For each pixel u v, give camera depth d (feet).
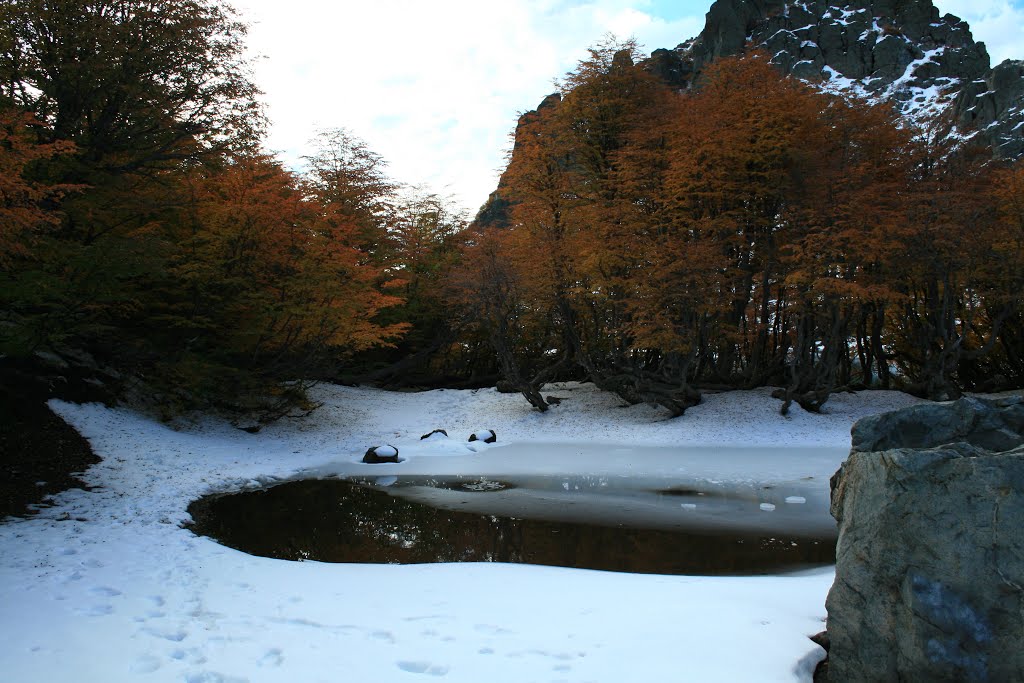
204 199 64.13
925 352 87.61
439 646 16.71
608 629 18.01
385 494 44.68
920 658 14.05
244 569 25.23
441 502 41.98
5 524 29.68
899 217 70.79
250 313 66.44
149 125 57.06
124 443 50.57
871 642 15.06
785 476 50.11
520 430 79.97
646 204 83.41
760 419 74.49
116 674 14.98
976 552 13.84
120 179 53.78
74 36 48.88
